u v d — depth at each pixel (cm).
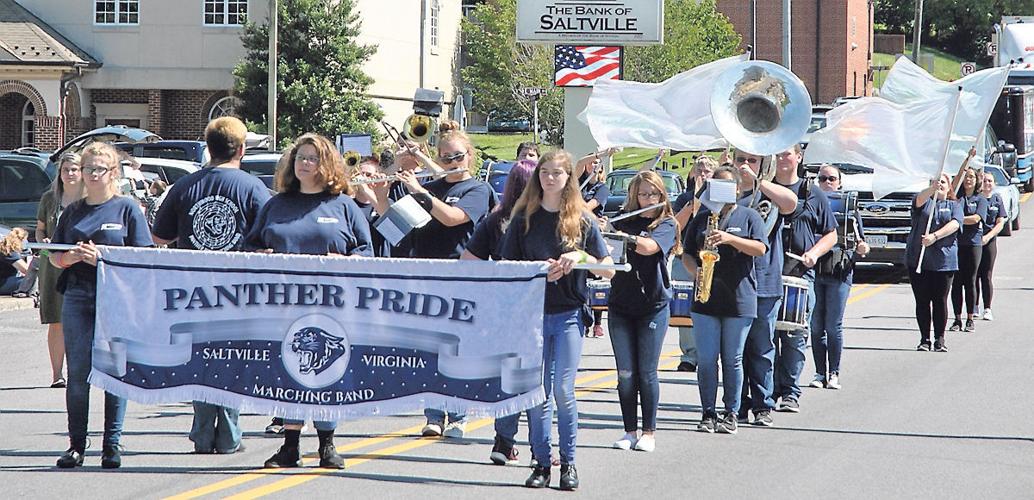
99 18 5009
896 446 1141
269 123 4178
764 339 1225
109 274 986
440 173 1121
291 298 977
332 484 970
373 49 4997
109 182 1012
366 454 1093
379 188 1220
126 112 5062
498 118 7762
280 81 4738
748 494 962
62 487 951
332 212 998
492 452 1063
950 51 14575
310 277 973
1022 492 976
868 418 1273
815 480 1009
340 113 4788
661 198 1074
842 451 1120
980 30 14200
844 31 8506
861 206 2688
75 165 1296
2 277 2377
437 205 1088
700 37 6644
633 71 6109
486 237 1013
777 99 1167
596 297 1216
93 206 1013
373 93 5538
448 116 6494
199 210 1028
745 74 1170
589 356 1742
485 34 6669
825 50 8531
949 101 1656
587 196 1416
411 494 942
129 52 5006
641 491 966
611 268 927
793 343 1305
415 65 5869
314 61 4841
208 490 944
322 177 994
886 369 1600
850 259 1429
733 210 1145
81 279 1002
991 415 1291
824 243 1298
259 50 4747
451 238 1120
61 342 1429
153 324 988
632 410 1116
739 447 1134
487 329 951
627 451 1113
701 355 1186
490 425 1262
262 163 2584
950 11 14188
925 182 1733
